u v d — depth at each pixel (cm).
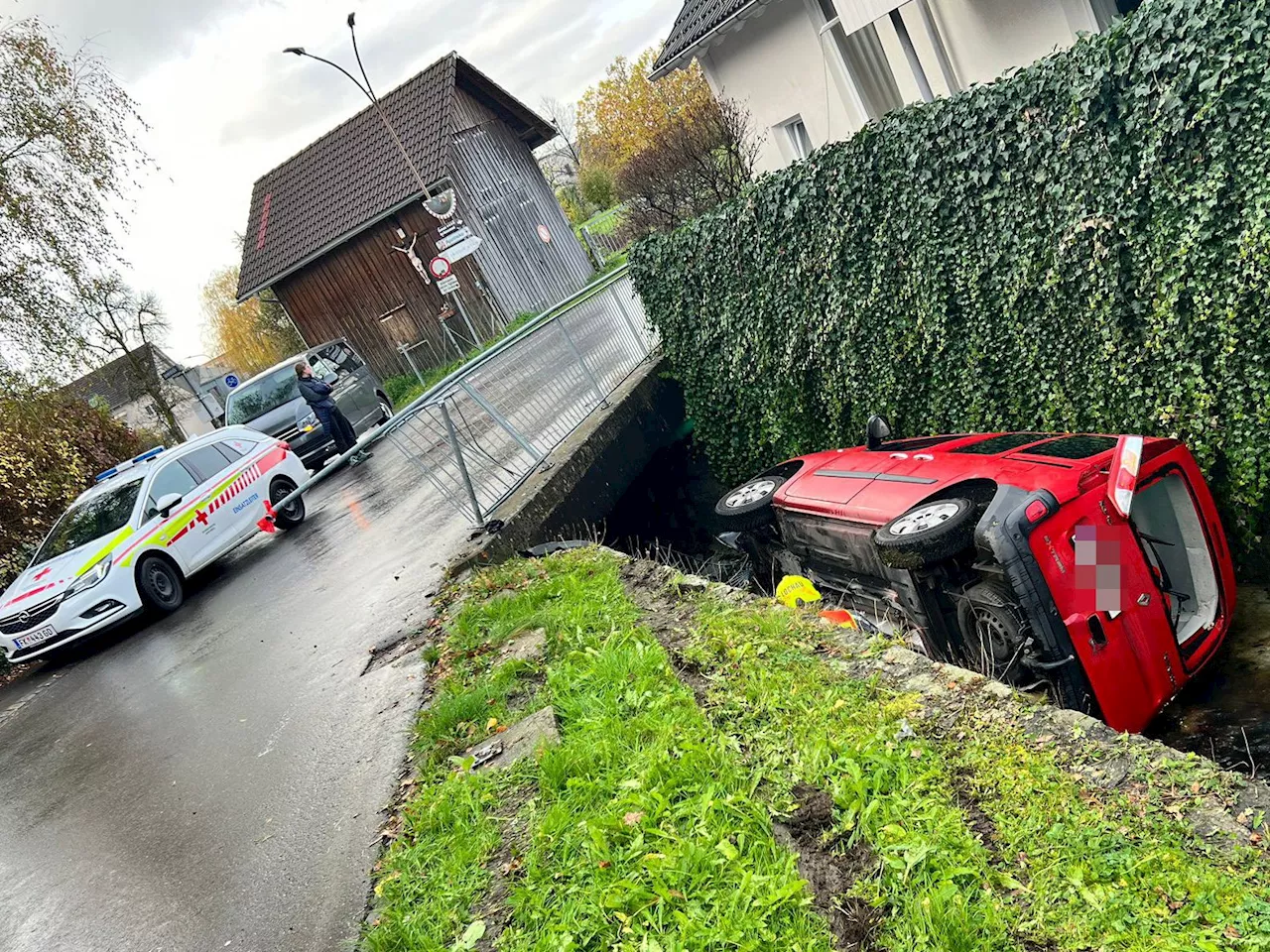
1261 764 414
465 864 335
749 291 919
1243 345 530
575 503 887
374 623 712
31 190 1756
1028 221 628
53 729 798
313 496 1461
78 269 1811
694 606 521
